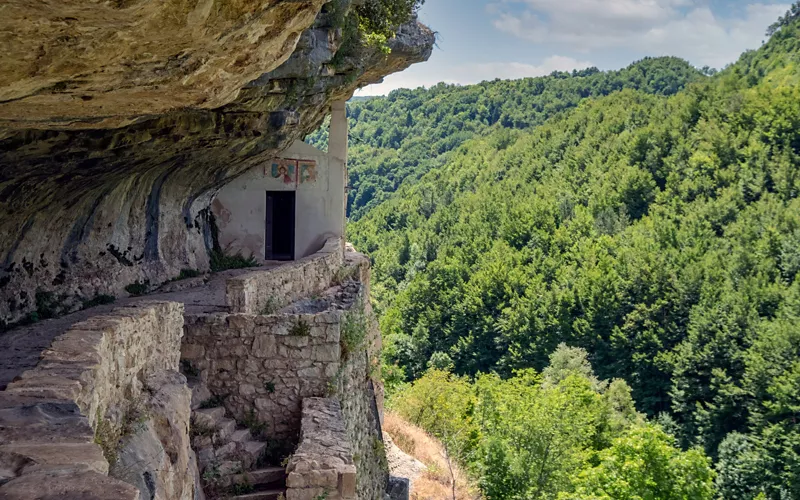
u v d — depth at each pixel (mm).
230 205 19984
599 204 84000
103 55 5031
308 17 6227
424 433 25391
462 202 96625
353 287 16188
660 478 22734
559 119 113750
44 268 11156
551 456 20156
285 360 9711
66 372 5305
